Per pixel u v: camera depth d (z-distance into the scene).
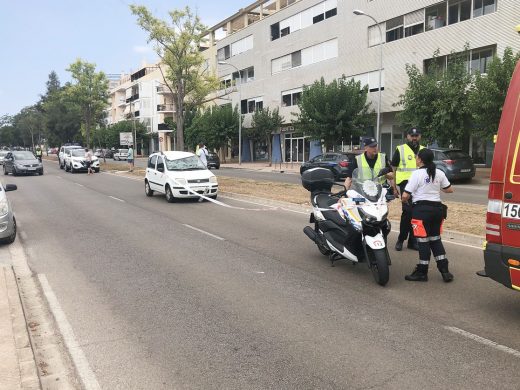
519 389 3.57
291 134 44.66
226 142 48.41
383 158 7.02
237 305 5.55
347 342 4.47
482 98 20.16
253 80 49.03
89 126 50.28
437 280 6.45
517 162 4.58
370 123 31.81
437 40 28.16
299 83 41.78
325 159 23.53
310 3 39.62
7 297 5.66
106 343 4.55
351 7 34.84
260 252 8.28
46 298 5.91
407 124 25.16
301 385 3.68
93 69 48.41
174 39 26.06
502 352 4.21
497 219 4.76
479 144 27.92
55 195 18.23
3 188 9.97
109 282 6.56
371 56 33.28
